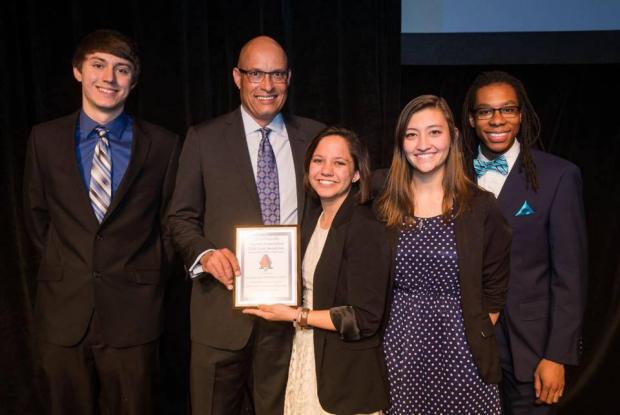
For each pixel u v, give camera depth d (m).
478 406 1.83
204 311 2.24
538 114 3.07
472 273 1.80
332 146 1.99
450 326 1.84
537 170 2.06
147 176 2.25
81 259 2.16
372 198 2.04
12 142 2.84
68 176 2.16
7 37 2.79
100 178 2.18
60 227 2.18
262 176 2.25
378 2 2.85
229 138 2.25
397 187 1.91
